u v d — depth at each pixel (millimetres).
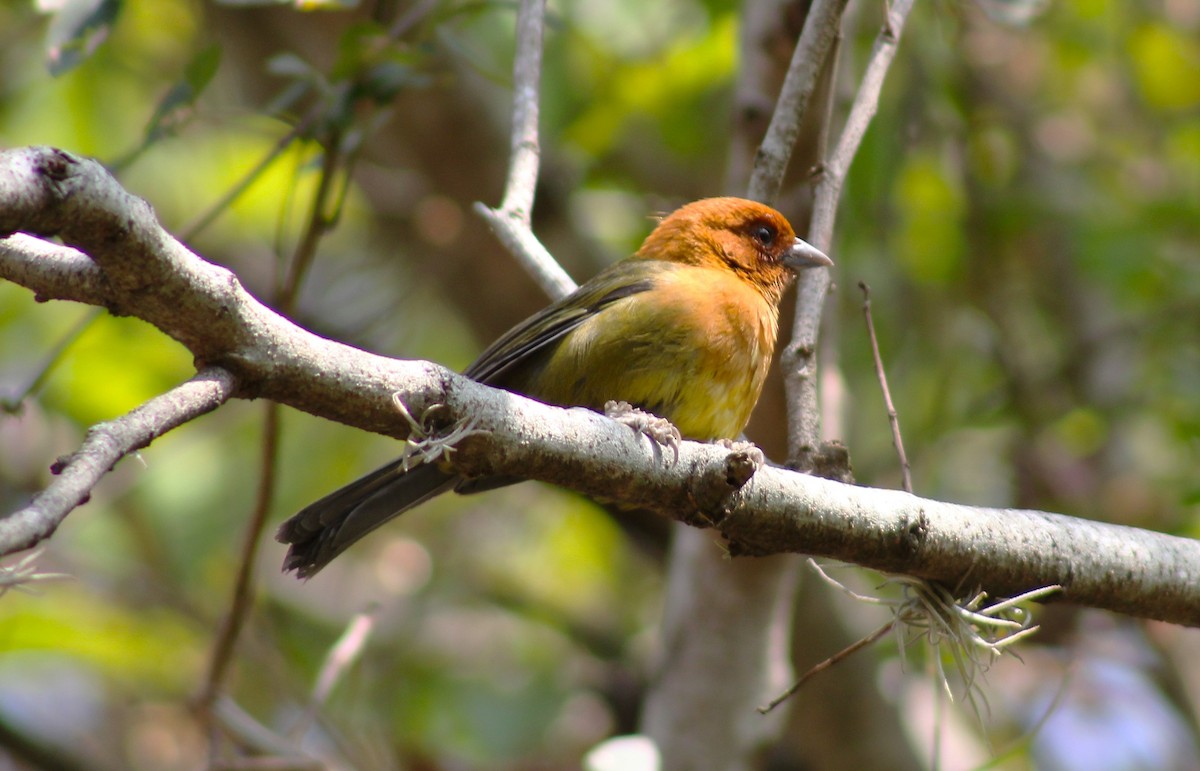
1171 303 12773
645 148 13797
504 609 14125
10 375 13258
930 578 6000
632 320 7707
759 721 10047
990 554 6004
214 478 14227
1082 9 13438
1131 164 13977
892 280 12922
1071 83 14188
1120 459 12688
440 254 13062
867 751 11500
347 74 8578
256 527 8547
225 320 4477
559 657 13648
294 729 9211
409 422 4848
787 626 10328
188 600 12852
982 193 13086
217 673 8875
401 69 8750
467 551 14625
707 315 7762
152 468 14039
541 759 12711
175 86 8445
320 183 8539
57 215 4059
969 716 12961
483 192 12703
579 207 13758
